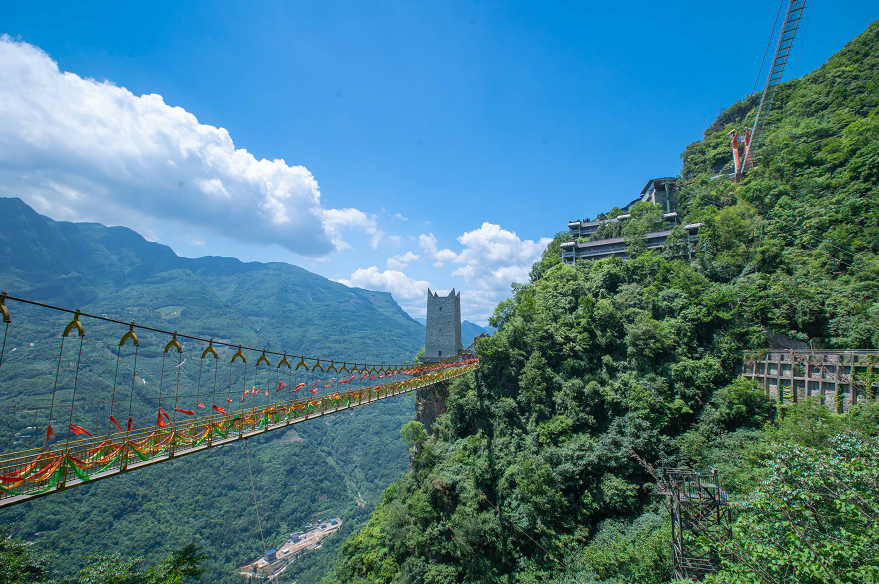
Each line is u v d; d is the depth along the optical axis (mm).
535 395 47375
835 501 13961
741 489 29438
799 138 77562
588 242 91688
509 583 35812
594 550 33594
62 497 75812
